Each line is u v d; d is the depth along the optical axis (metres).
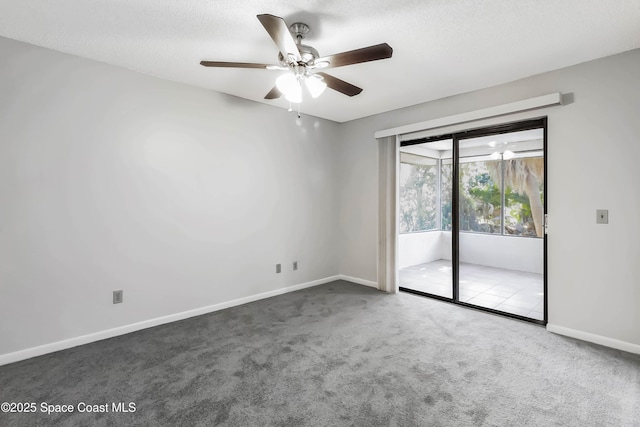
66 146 2.49
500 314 3.18
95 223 2.63
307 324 2.95
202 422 1.64
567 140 2.68
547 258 2.81
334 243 4.60
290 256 4.04
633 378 2.03
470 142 5.27
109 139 2.69
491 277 4.69
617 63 2.45
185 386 1.96
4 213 2.26
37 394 1.88
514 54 2.47
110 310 2.71
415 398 1.83
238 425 1.62
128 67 2.75
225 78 2.99
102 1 1.84
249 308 3.41
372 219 4.21
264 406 1.77
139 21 2.05
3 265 2.26
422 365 2.20
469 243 5.65
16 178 2.29
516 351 2.40
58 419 1.66
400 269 5.19
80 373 2.12
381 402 1.80
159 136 2.96
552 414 1.69
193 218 3.19
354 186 4.42
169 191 3.03
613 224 2.47
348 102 3.64
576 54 2.46
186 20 2.03
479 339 2.62
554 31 2.14
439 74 2.84
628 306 2.41
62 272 2.48
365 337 2.66
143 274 2.88
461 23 2.06
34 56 2.36
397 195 3.92
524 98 2.90
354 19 2.01
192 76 2.94
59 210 2.46
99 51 2.46
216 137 3.34
